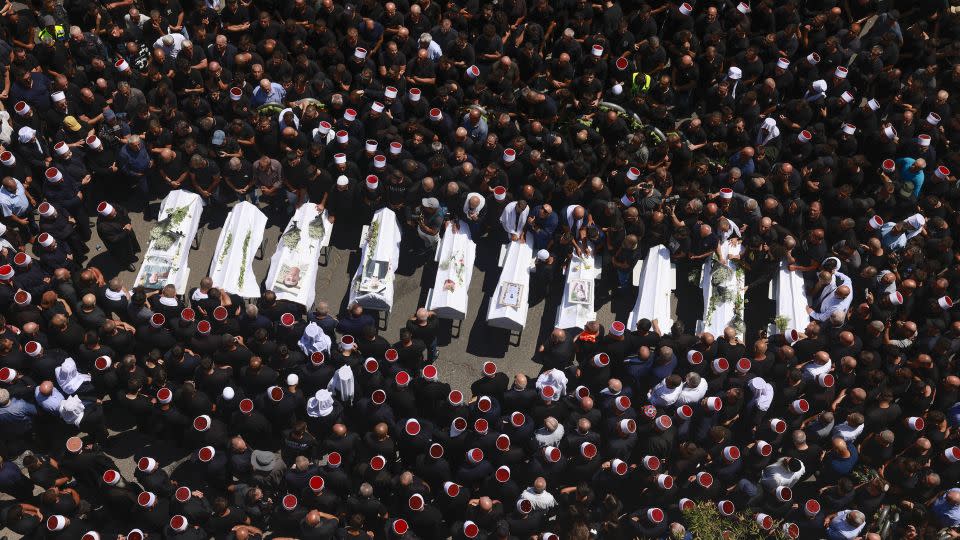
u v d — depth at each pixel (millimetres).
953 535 18453
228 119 21250
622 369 19188
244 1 23234
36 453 18406
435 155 20531
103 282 19562
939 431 18969
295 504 16922
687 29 23500
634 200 20719
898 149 22453
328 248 21391
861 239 21344
